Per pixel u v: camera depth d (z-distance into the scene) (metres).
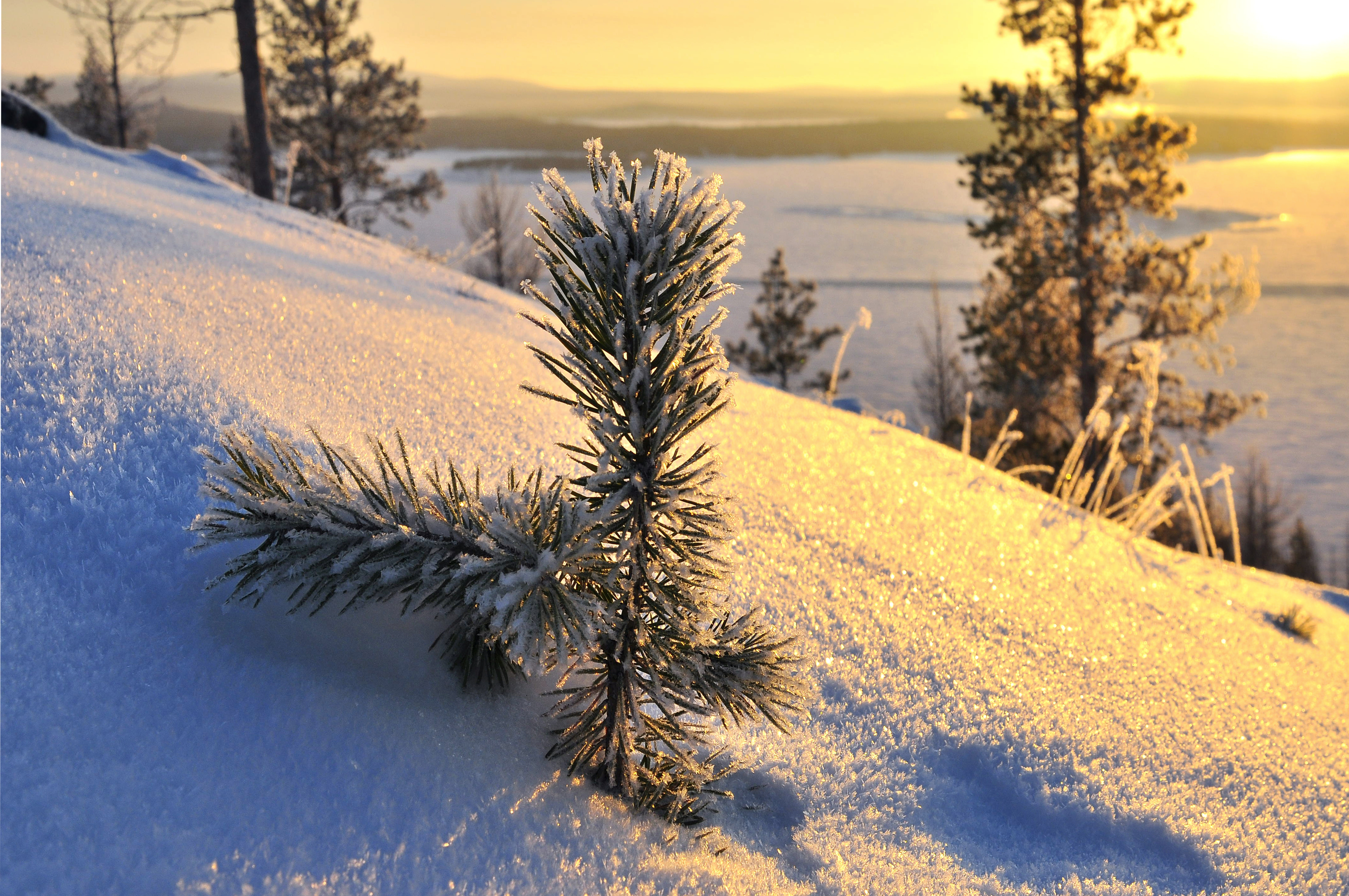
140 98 13.46
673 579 0.57
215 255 1.60
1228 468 2.26
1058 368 8.91
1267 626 1.63
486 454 1.07
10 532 0.64
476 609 0.58
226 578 0.56
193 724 0.52
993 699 0.96
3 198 1.45
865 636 1.02
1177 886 0.77
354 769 0.53
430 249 3.02
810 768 0.80
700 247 0.54
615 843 0.58
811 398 2.40
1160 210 8.44
